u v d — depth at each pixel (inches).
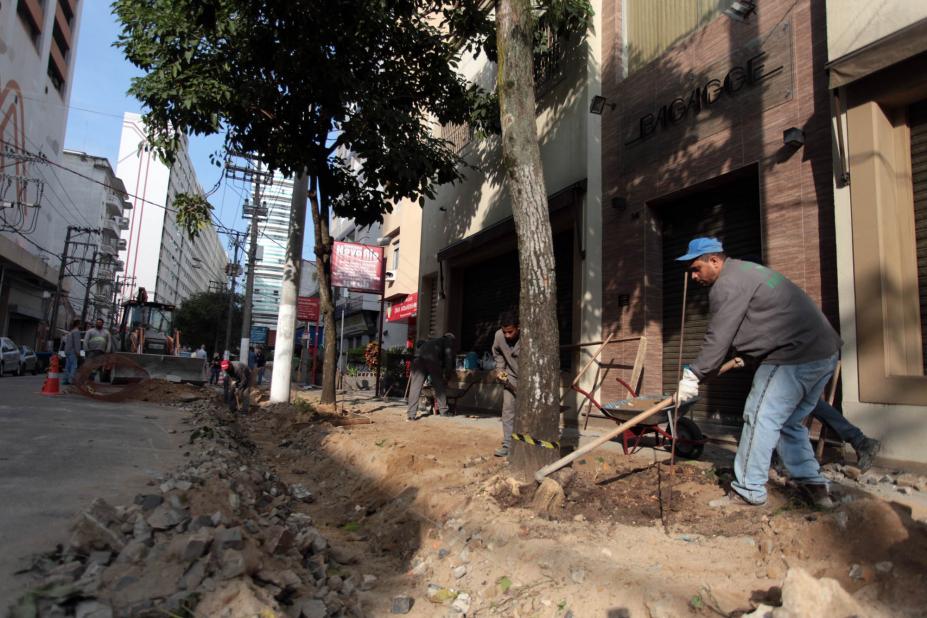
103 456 219.1
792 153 255.8
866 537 117.9
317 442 323.9
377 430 334.3
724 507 158.2
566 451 244.1
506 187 476.1
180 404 494.9
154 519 128.9
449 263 563.2
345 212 466.6
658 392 323.9
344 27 355.3
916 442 190.7
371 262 668.1
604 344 309.4
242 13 334.0
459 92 446.0
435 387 424.5
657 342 329.7
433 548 163.8
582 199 374.3
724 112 291.7
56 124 1790.1
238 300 2379.4
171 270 3892.7
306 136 410.9
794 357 150.3
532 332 193.6
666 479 191.9
